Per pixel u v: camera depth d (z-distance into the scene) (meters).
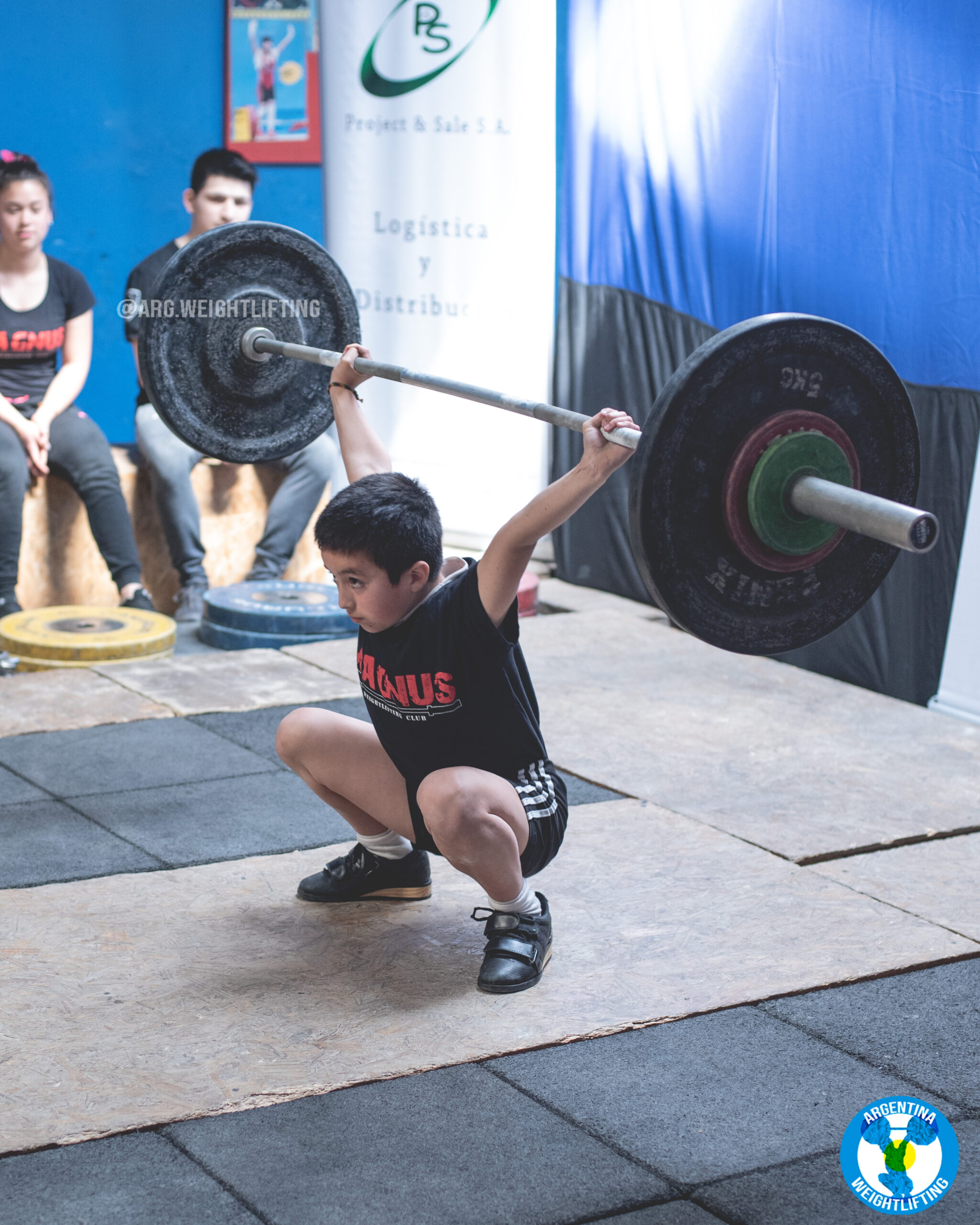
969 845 2.95
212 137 6.25
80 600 4.89
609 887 2.66
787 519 2.06
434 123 5.10
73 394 4.68
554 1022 2.17
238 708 3.72
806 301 4.14
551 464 5.29
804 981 2.32
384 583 2.11
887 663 4.03
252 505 5.18
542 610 5.07
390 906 2.58
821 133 4.02
